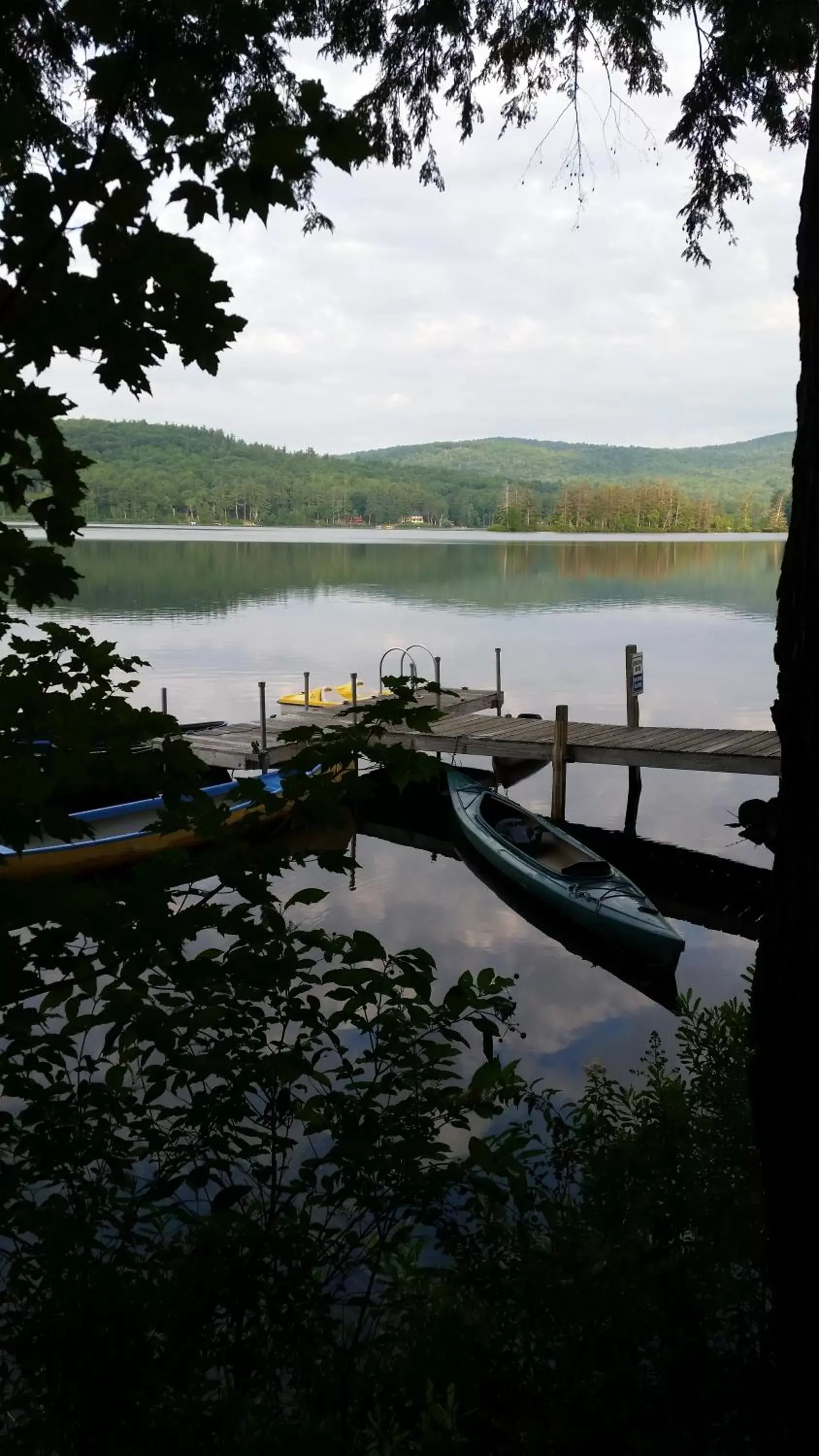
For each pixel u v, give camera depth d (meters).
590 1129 2.68
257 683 20.52
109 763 2.12
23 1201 2.02
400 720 2.28
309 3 4.22
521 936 8.96
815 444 1.66
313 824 2.24
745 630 29.64
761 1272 2.03
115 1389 1.74
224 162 1.47
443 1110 2.36
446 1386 1.89
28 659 2.25
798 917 1.67
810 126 1.68
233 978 2.12
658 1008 7.30
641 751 12.06
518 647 25.97
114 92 1.44
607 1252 1.94
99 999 2.01
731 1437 1.66
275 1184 2.20
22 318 1.44
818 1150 1.64
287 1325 2.00
